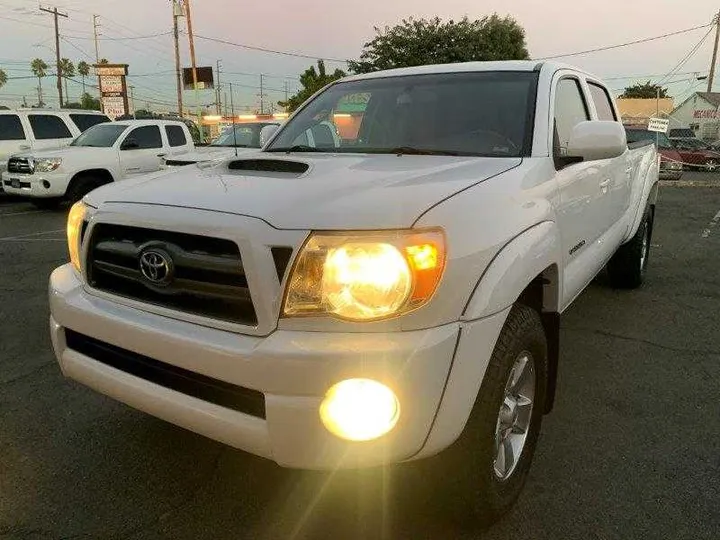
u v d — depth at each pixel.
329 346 1.79
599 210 3.55
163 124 12.66
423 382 1.82
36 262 7.14
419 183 2.17
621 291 5.71
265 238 1.84
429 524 2.37
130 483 2.65
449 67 3.57
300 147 3.30
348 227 1.83
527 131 2.92
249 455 2.87
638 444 2.96
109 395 2.30
